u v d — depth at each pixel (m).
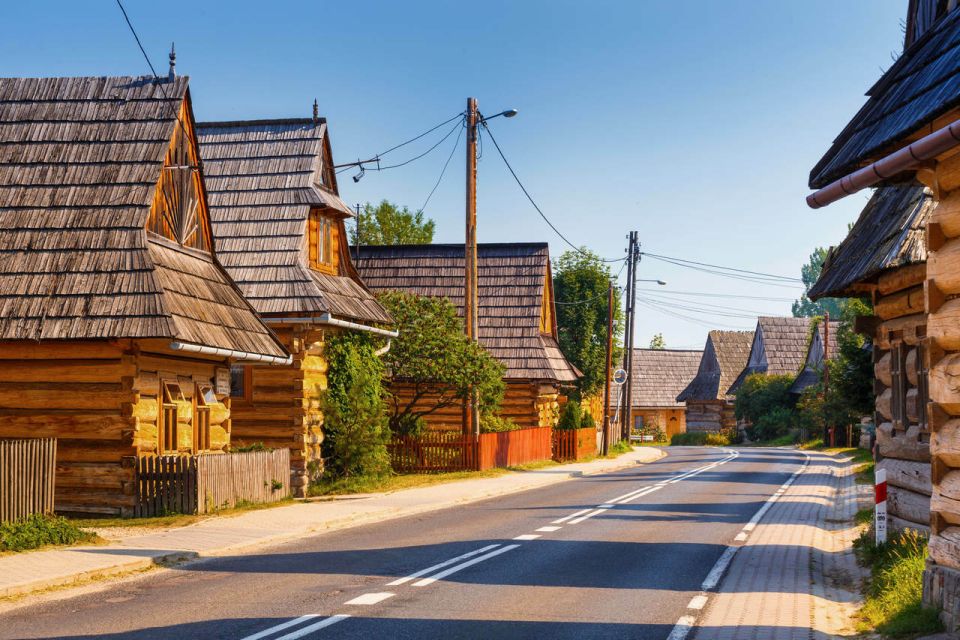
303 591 11.60
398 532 17.83
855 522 19.88
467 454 32.88
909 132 8.87
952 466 9.79
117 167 20.45
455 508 22.67
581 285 59.12
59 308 18.52
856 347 31.80
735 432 79.56
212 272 22.72
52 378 18.92
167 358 20.02
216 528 17.41
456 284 44.31
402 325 32.47
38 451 15.75
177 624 9.64
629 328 59.72
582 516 20.50
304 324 25.64
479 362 32.31
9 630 9.38
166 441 19.97
